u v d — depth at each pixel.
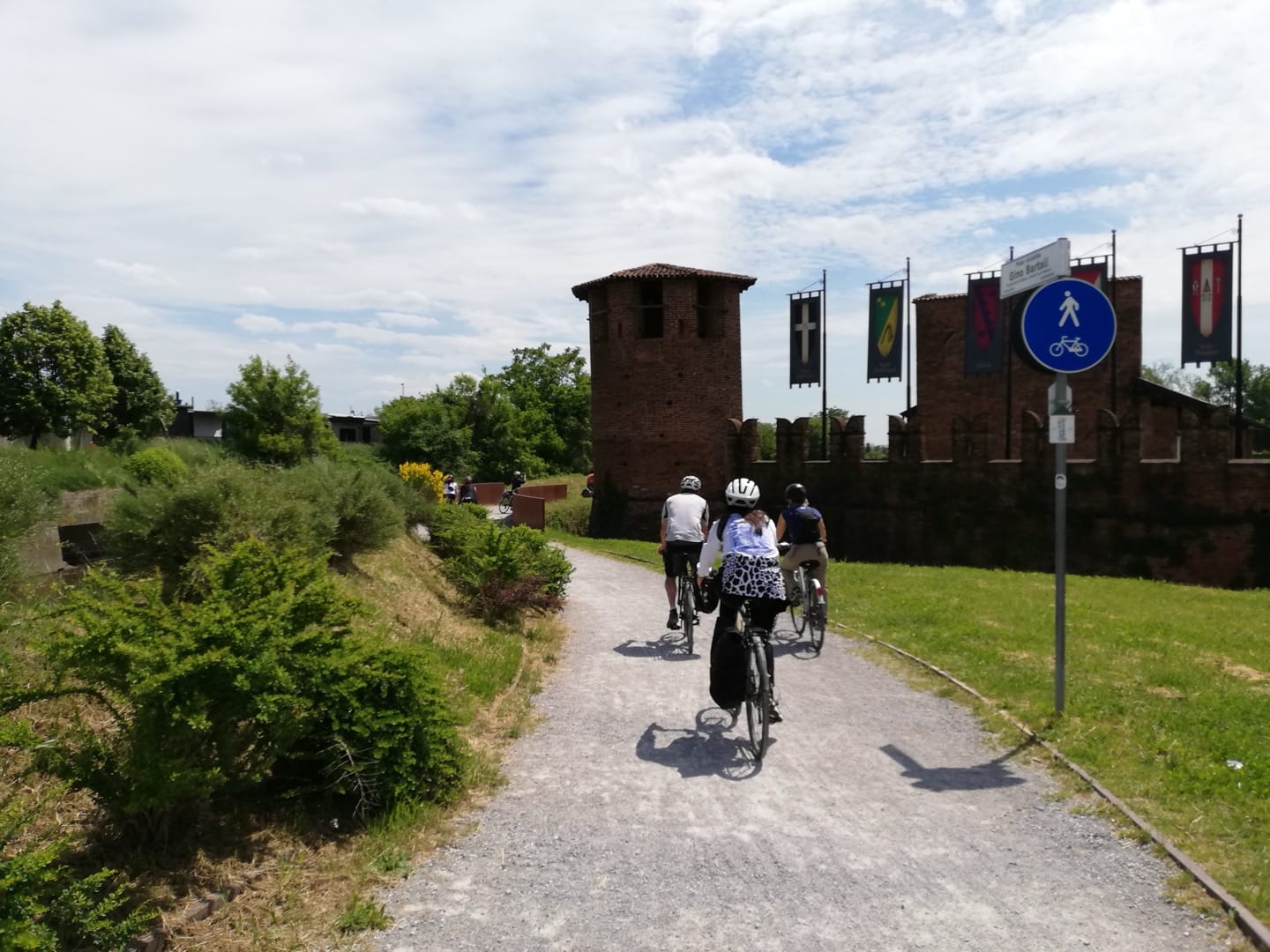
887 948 3.60
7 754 4.36
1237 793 5.21
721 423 31.62
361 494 11.14
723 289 31.77
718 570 6.84
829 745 6.41
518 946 3.60
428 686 5.23
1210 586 23.52
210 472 8.68
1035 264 6.96
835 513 29.58
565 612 12.97
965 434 27.22
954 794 5.37
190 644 3.91
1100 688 7.98
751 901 4.00
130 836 4.03
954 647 9.95
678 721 7.05
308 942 3.57
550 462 86.81
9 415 42.41
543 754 6.19
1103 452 25.16
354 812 4.76
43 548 7.61
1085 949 3.57
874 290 30.84
